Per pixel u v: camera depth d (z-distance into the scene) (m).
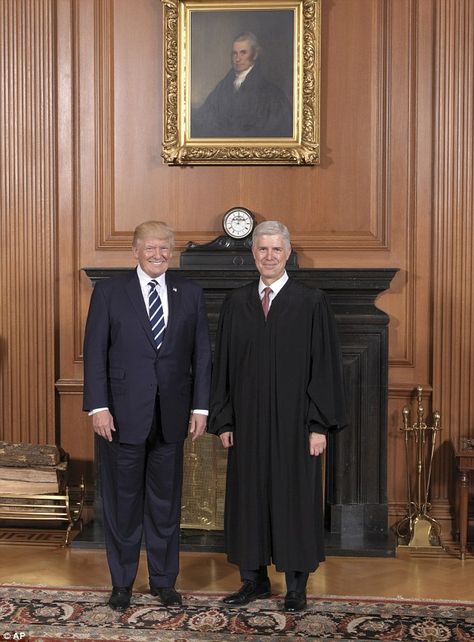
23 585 4.23
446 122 5.10
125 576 3.95
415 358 5.24
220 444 5.00
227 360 4.02
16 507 5.04
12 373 5.35
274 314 3.93
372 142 5.21
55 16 5.27
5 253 5.32
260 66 5.19
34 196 5.29
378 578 4.42
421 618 3.84
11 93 5.27
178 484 3.98
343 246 5.22
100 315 3.85
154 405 3.83
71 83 5.28
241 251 5.07
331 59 5.21
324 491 5.06
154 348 3.82
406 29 5.16
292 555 3.86
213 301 5.05
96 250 5.34
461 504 4.78
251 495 3.90
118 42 5.28
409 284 5.22
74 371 5.39
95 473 5.18
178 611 3.90
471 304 5.14
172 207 5.31
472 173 5.10
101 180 5.33
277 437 3.88
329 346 3.93
